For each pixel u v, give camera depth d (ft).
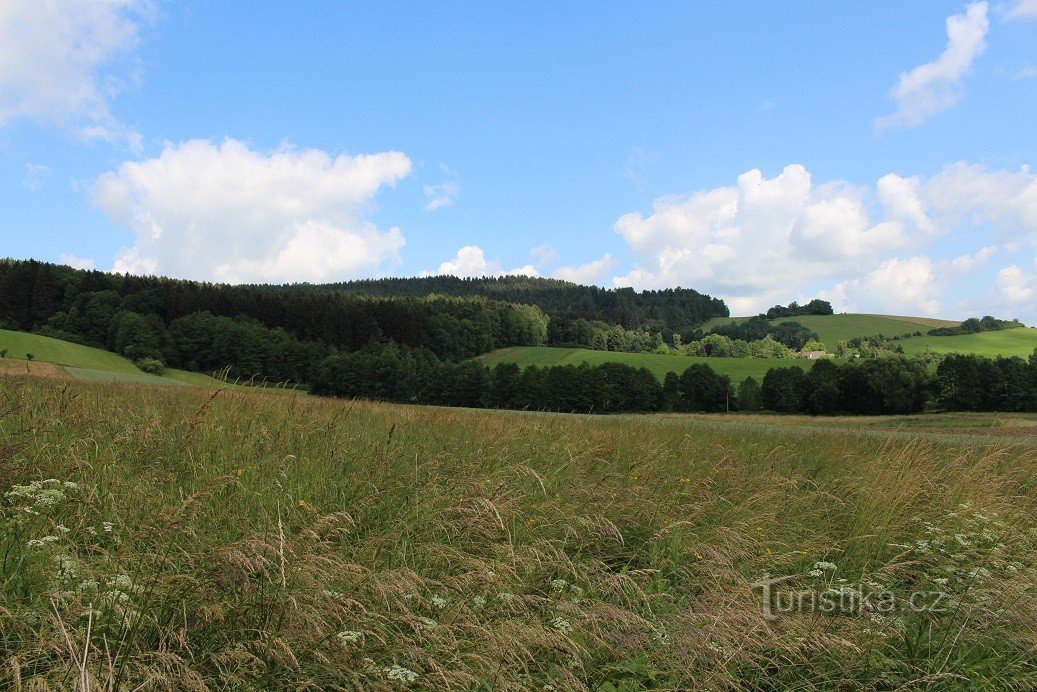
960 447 31.24
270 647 9.31
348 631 10.09
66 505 12.98
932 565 16.81
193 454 17.54
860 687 11.23
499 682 9.80
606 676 11.00
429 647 10.30
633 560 16.26
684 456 27.27
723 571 14.49
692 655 11.02
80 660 7.93
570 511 17.06
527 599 12.35
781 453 30.14
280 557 10.73
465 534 14.61
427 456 20.36
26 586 10.20
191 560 10.96
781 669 11.51
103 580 10.50
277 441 19.44
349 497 16.43
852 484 23.29
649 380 280.10
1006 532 19.44
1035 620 13.29
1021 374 237.25
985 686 11.53
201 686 8.29
